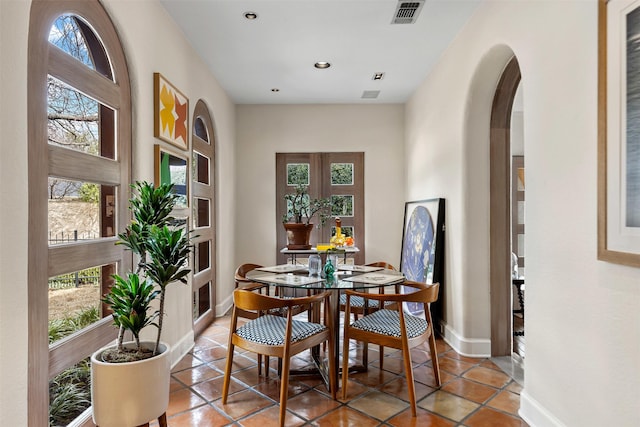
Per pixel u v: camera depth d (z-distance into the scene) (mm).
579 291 1649
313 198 5129
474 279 2994
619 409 1417
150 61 2471
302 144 5117
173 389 2410
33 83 1467
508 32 2266
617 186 1389
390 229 5098
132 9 2227
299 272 2787
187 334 3145
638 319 1329
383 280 2447
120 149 2135
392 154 5121
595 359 1548
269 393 2361
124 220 2156
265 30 3033
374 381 2537
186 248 1935
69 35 1740
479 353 2988
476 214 2982
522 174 4555
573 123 1684
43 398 1506
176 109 2875
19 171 1354
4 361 1294
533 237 2012
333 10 2736
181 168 3068
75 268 1729
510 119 2973
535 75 1989
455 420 2055
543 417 1895
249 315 2775
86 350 1801
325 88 4449
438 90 3645
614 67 1394
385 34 3109
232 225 4855
